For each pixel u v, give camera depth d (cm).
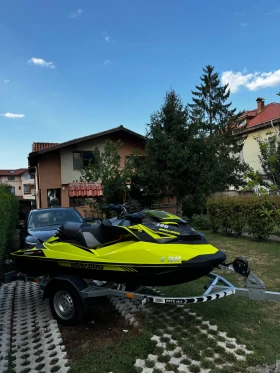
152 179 1753
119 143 1838
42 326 420
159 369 307
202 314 435
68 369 314
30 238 704
